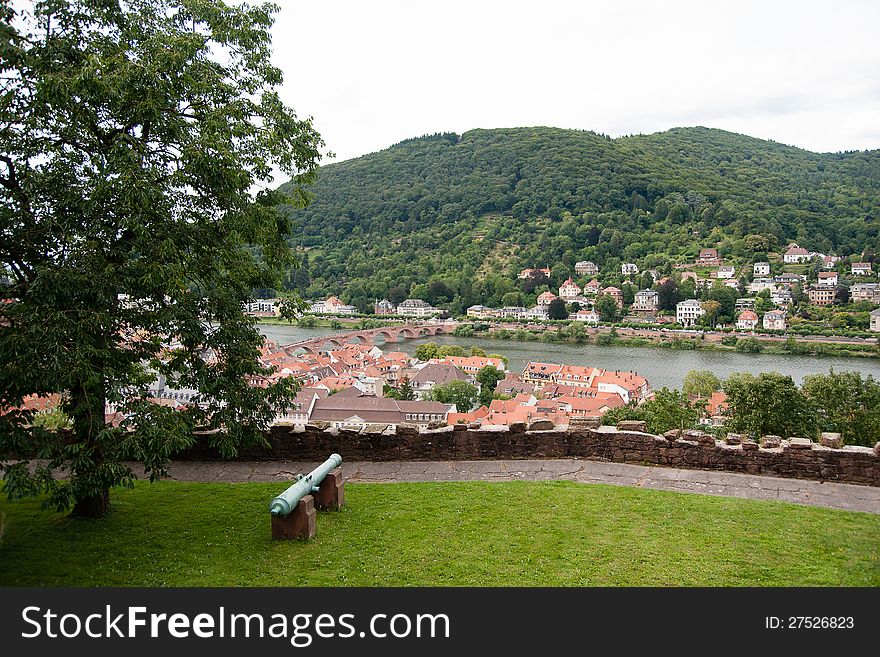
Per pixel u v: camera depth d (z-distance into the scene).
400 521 11.83
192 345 11.89
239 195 12.79
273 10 13.66
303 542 10.88
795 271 187.12
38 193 10.73
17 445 9.63
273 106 13.47
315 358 103.00
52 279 9.85
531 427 16.03
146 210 10.73
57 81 9.98
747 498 12.94
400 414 67.69
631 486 13.80
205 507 12.92
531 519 11.82
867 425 33.09
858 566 9.73
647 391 88.25
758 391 31.56
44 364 9.54
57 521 12.07
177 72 11.68
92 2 11.59
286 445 16.38
